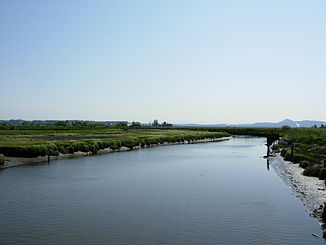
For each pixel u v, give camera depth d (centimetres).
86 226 2020
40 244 1753
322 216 2159
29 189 3023
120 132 12581
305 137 7600
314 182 3334
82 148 6278
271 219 2147
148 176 3769
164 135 10856
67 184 3269
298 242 1767
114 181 3447
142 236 1861
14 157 4953
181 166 4644
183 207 2436
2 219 2147
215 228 1983
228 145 9594
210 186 3191
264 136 15400
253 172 4091
